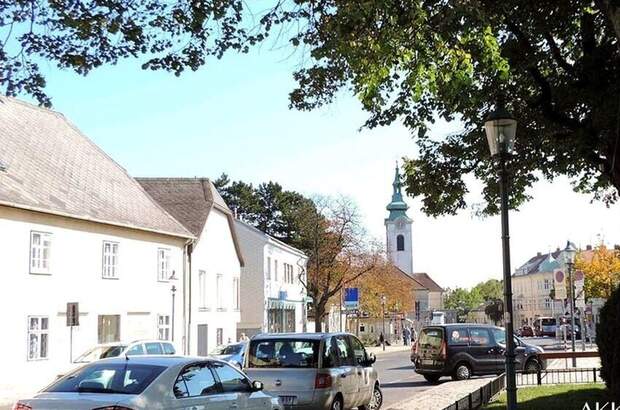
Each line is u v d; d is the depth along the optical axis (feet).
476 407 46.98
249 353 48.03
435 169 56.13
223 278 153.28
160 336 123.03
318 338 47.52
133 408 28.66
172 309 121.29
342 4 33.17
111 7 33.24
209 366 34.58
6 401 77.46
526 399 52.95
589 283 208.03
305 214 217.15
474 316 561.84
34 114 121.39
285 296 205.98
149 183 153.48
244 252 189.26
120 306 111.75
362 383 51.83
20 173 98.78
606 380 43.19
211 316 145.07
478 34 36.29
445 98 46.73
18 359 89.04
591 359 115.65
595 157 48.32
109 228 110.01
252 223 287.28
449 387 73.31
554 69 49.29
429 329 87.40
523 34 46.14
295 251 216.13
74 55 33.45
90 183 116.78
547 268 484.33
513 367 33.42
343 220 205.57
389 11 32.73
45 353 94.38
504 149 35.37
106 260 109.40
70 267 100.42
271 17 36.52
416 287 436.76
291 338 47.78
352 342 52.90
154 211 128.98
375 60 36.42
